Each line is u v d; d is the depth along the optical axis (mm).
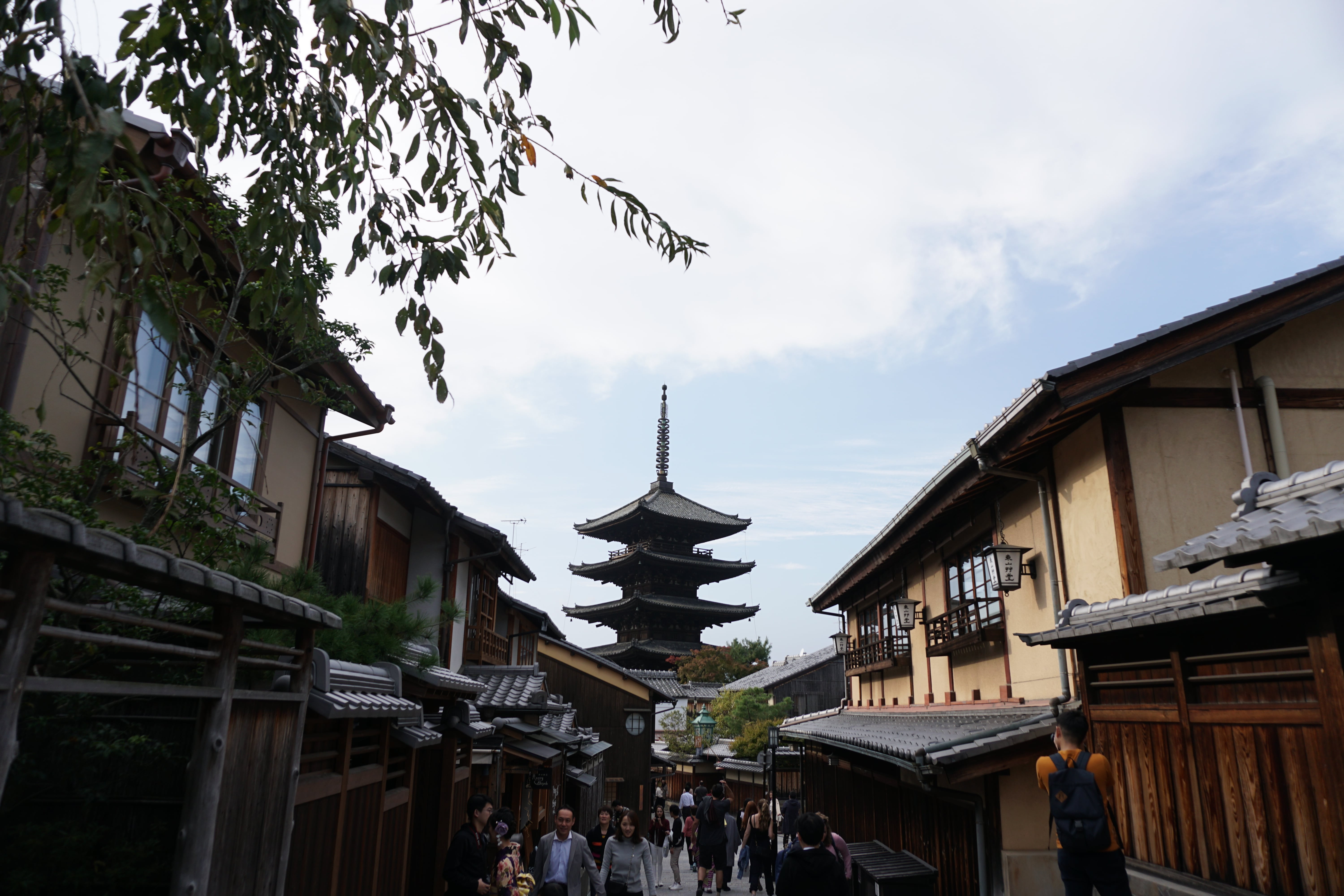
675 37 3514
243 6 2959
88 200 2221
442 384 3824
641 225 3924
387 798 6719
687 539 53438
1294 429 8438
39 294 4457
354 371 9195
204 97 2869
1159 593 5738
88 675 4324
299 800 4680
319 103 3461
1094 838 4359
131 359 4566
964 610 11797
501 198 3803
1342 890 4141
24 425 4766
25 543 2354
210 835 3369
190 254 2979
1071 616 6719
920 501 11844
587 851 7207
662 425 58531
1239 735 4973
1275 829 4645
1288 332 8750
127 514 6117
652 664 53125
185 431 5613
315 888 5023
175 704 4223
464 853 6457
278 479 8891
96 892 3752
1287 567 4340
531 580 20656
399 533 14469
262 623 4340
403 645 7133
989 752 7969
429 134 3650
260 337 7770
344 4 2904
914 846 11547
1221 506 8070
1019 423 8633
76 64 2311
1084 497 8672
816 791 19906
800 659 39688
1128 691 6281
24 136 2850
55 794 3996
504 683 15875
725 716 34094
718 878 14461
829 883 5371
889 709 16859
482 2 3406
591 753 20031
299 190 3566
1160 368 7914
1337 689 4141
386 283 3732
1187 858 5441
